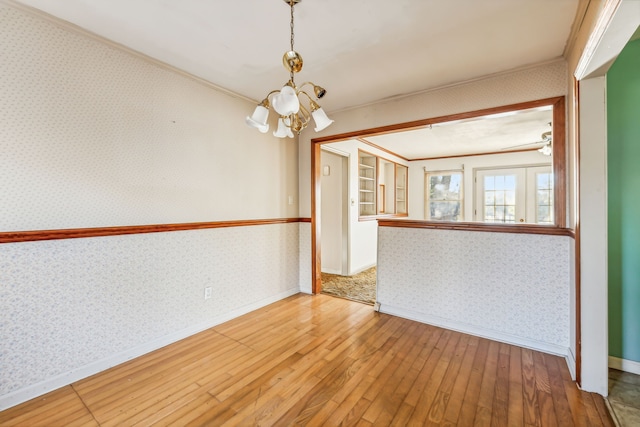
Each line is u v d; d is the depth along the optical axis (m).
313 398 1.75
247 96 3.06
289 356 2.23
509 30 1.92
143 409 1.65
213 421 1.56
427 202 6.69
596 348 1.77
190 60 2.32
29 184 1.75
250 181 3.18
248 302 3.15
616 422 1.54
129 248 2.19
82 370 1.94
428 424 1.54
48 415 1.61
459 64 2.36
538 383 1.88
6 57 1.67
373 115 3.21
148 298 2.30
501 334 2.48
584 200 1.78
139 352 2.23
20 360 1.71
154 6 1.69
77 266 1.93
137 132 2.24
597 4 1.43
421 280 2.89
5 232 1.66
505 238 2.46
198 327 2.65
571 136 2.10
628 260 1.99
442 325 2.77
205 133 2.72
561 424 1.53
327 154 4.95
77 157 1.94
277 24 1.87
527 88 2.38
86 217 1.98
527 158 5.67
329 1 1.64
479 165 6.08
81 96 1.95
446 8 1.71
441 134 4.53
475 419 1.57
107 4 1.67
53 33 1.83
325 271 5.04
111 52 2.10
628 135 1.97
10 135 1.69
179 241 2.51
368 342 2.46
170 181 2.45
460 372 2.01
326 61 2.33
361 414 1.62
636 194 1.96
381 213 5.85
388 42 2.06
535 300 2.34
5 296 1.67
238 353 2.27
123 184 2.16
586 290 1.78
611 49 1.46
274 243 3.49
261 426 1.53
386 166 6.20
